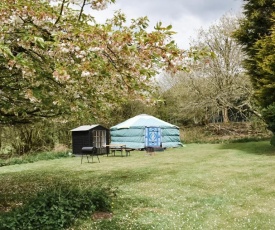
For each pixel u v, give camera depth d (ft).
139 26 22.86
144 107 125.08
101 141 88.99
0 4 17.74
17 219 24.03
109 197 32.04
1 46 15.56
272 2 72.79
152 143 95.35
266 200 31.09
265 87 66.13
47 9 20.48
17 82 25.53
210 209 29.09
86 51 17.04
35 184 45.06
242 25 78.79
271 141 69.15
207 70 108.88
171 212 28.63
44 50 19.39
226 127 123.95
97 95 26.99
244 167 51.13
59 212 25.70
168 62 17.08
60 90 24.58
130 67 18.16
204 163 58.85
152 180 44.32
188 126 133.90
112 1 22.13
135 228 24.56
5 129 87.71
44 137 95.71
